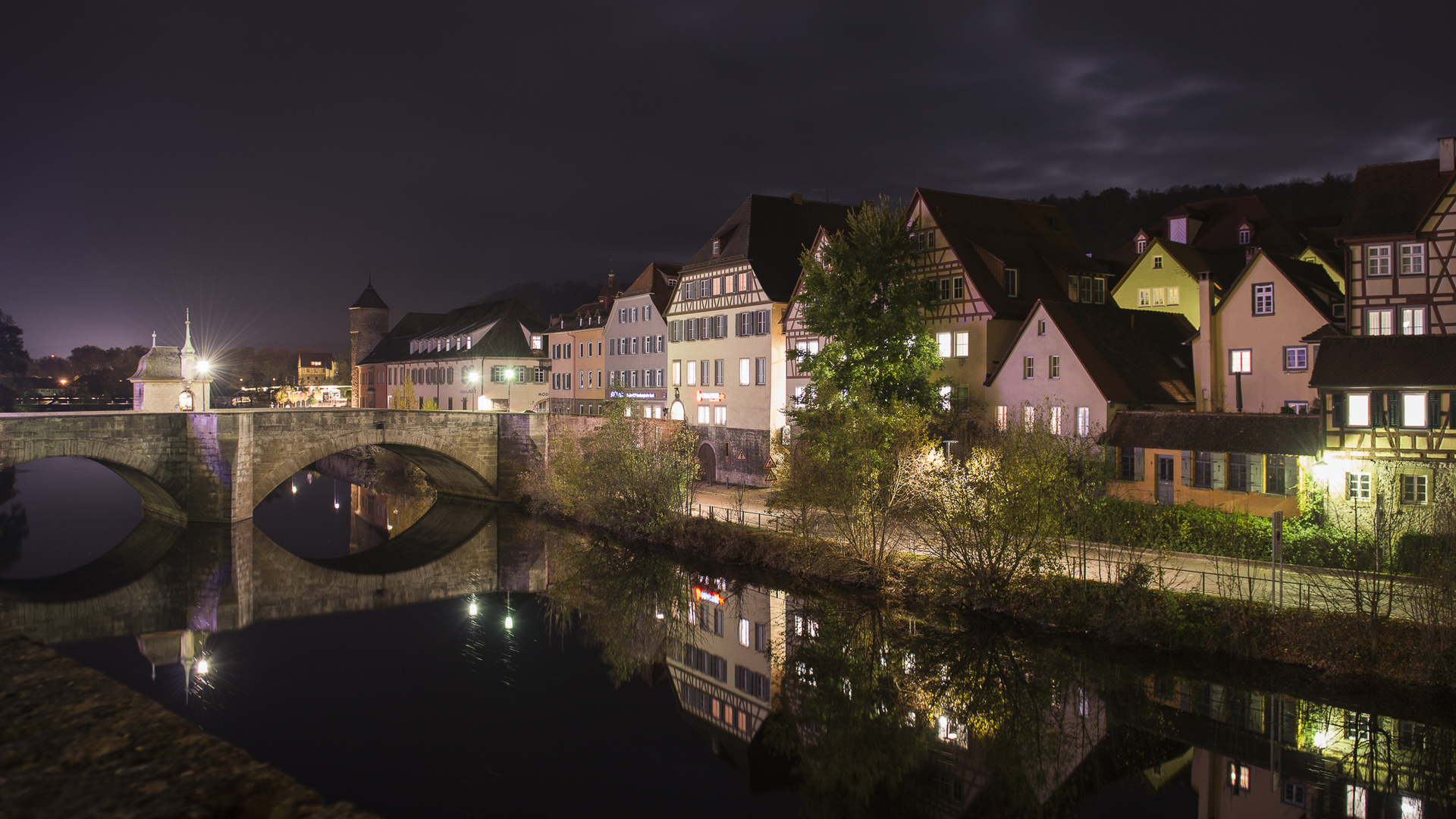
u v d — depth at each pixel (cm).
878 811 1809
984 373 4062
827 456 3319
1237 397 3572
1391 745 1973
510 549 4500
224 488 4534
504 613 3334
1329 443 2839
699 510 4216
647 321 6238
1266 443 2989
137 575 3909
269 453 4772
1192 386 3788
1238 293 3575
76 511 5600
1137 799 1836
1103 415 3488
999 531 2705
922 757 2080
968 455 3725
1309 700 2109
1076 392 3616
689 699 2436
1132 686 2305
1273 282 3462
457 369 8419
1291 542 2691
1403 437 2722
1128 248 5978
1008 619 2650
